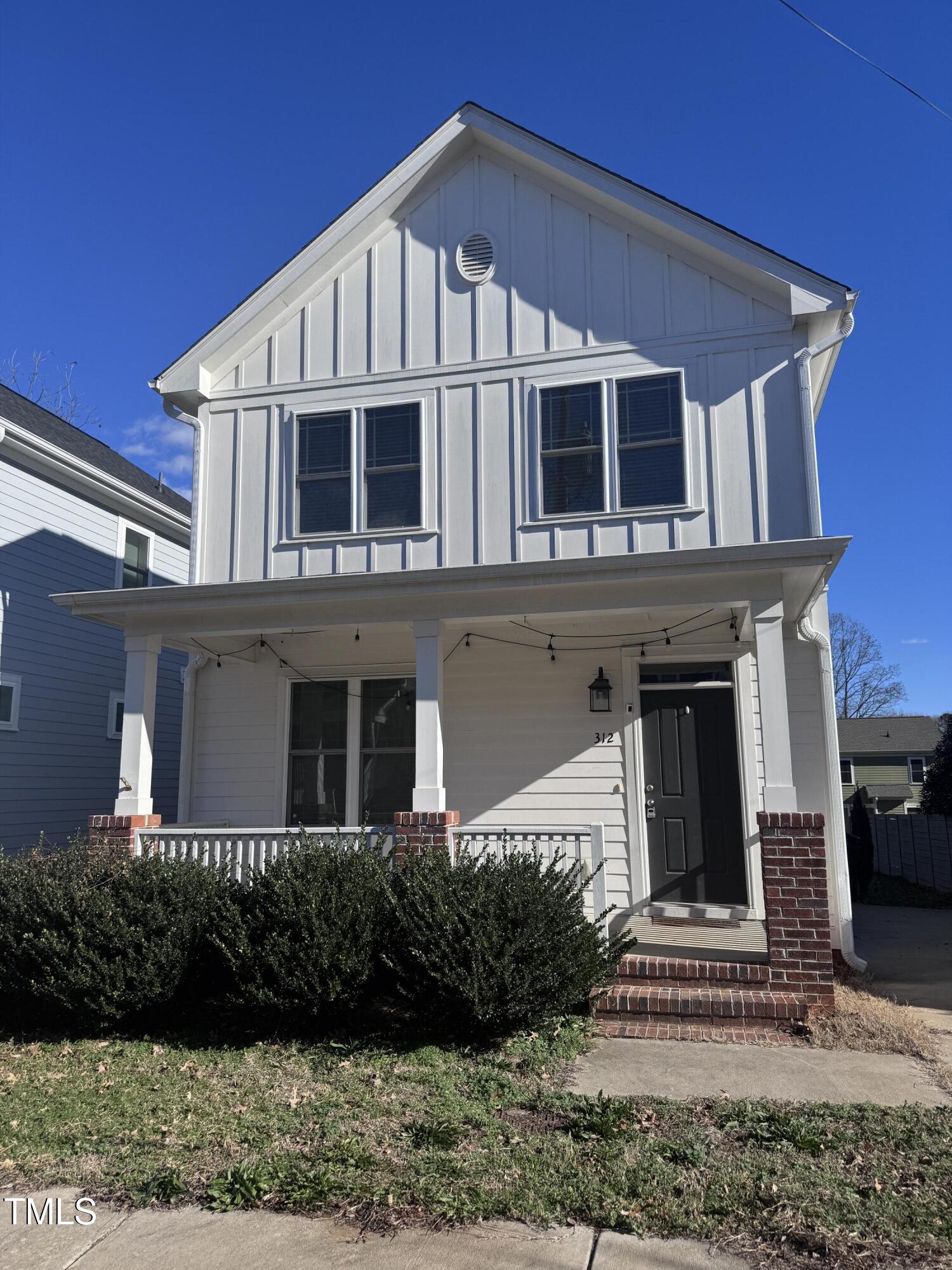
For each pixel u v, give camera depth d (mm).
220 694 10609
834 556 7160
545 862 8484
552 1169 4266
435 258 9906
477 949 6012
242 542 9875
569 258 9516
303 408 9930
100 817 8375
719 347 8945
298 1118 4926
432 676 8062
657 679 9500
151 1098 5281
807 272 8641
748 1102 5105
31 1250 3670
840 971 8375
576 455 9133
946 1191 3984
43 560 13320
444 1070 5688
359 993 6426
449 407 9562
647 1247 3621
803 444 8562
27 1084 5570
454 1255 3580
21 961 6742
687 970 7051
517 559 9086
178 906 6863
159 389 10172
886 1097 5242
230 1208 3986
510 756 9586
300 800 10289
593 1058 6023
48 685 13273
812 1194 3979
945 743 22234
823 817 6906
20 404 15031
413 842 7637
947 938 11234
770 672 7281
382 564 9430
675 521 8758
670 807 9305
